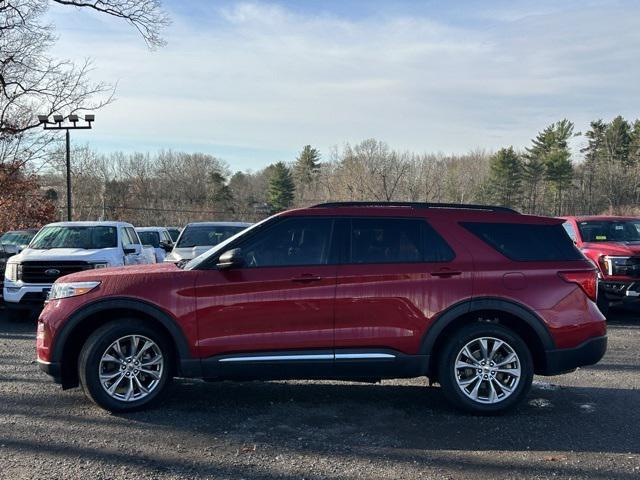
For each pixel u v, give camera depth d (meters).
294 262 5.23
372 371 5.17
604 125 79.69
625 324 10.30
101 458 4.16
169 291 5.11
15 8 19.64
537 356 5.41
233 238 5.34
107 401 5.09
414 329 5.16
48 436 4.59
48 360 5.17
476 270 5.24
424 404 5.55
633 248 10.25
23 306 10.09
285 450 4.34
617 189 62.81
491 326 5.22
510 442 4.55
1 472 3.91
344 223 5.35
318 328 5.11
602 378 6.57
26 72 20.92
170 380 5.28
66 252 10.51
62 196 52.50
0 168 22.55
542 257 5.40
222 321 5.09
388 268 5.18
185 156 76.44
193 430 4.76
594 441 4.57
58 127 23.56
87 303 5.14
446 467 4.05
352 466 4.05
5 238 14.99
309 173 87.00
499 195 61.28
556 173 64.25
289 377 5.17
